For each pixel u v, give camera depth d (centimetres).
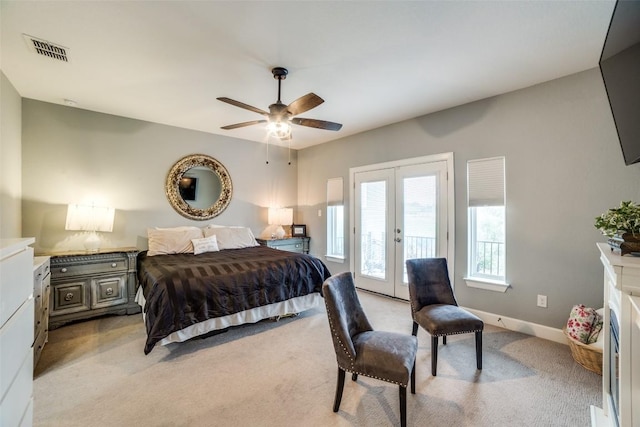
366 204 446
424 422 167
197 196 451
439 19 187
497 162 304
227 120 400
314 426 164
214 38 208
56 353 245
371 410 178
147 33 202
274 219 522
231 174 488
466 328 217
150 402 184
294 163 573
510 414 173
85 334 284
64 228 345
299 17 185
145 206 404
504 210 300
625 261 119
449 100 321
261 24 192
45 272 255
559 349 253
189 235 397
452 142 341
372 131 435
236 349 255
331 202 503
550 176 272
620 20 143
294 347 260
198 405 181
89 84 285
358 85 283
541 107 277
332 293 178
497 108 304
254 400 187
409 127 385
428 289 257
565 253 265
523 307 289
